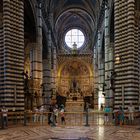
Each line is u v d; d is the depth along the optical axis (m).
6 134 16.86
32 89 31.81
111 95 31.67
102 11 41.25
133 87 21.92
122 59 22.59
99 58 47.84
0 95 22.98
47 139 14.62
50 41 47.38
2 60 23.23
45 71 45.38
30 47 33.62
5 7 23.22
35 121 25.62
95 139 14.48
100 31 46.69
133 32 22.12
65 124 23.92
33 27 33.25
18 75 23.75
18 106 23.55
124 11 22.70
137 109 22.05
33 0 31.72
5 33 23.05
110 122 25.34
